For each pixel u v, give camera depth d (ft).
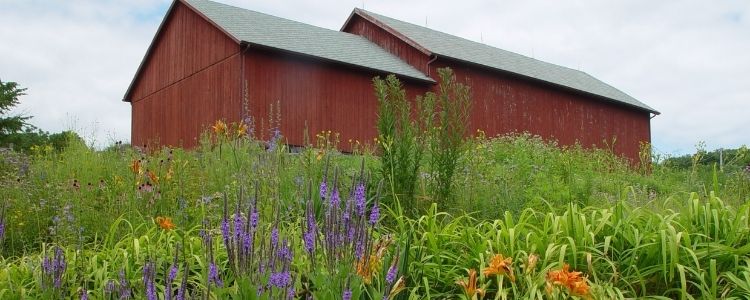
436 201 21.40
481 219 20.54
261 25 70.90
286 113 62.59
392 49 81.15
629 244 16.43
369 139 68.49
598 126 97.14
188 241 16.93
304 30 76.69
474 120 78.95
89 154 32.60
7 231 19.94
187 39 73.92
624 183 33.94
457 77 78.02
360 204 11.03
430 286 15.48
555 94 90.84
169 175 23.13
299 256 14.24
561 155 42.34
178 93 75.77
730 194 25.67
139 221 20.65
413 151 22.16
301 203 19.42
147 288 10.33
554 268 15.01
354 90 67.92
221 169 25.07
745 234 16.35
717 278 15.20
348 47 75.00
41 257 16.87
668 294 15.34
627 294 15.05
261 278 10.44
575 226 16.28
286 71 63.46
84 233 19.69
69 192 22.34
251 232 10.85
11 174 26.58
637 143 104.58
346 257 10.86
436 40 86.17
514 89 84.89
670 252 14.99
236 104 62.28
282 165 23.62
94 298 14.23
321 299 10.68
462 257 16.26
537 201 20.20
